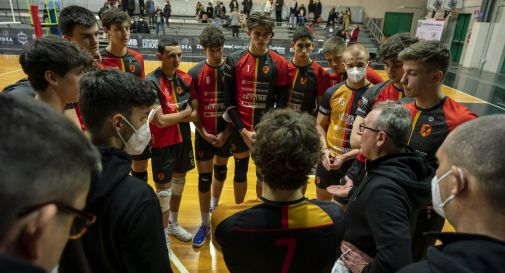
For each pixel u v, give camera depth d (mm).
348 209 1235
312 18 15742
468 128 605
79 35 1823
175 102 2162
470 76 11609
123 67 2314
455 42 15914
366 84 2154
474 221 568
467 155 575
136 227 756
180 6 16562
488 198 540
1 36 10797
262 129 872
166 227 2213
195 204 2887
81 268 820
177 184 2330
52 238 432
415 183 1069
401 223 991
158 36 11664
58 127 433
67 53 1045
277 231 856
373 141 1193
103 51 2293
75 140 450
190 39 11742
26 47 1061
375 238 1017
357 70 2016
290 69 2404
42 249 419
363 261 1118
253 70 2254
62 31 1839
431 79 1403
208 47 2252
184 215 2705
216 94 2350
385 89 1874
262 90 2291
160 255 816
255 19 2145
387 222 995
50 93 1072
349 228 1197
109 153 799
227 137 2434
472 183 562
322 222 875
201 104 2357
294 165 813
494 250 507
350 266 1139
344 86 2168
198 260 2172
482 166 544
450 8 15812
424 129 1465
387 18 17812
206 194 2361
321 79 2420
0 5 14070
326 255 889
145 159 2145
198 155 2404
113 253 789
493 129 564
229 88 2303
